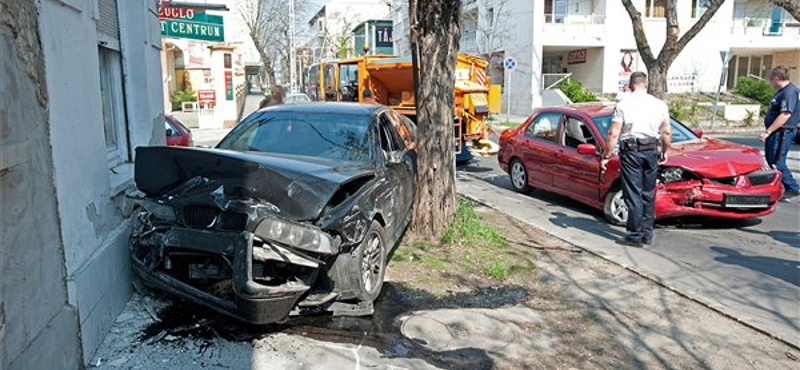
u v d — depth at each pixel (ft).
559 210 29.53
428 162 21.61
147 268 14.23
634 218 22.27
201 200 13.33
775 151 32.19
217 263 13.44
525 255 21.02
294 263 13.10
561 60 115.55
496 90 44.98
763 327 15.26
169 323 14.26
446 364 13.07
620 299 17.22
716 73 108.68
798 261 20.99
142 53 20.30
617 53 103.45
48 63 11.09
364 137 19.35
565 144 30.09
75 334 11.51
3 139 9.16
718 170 23.85
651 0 103.81
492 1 109.91
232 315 13.08
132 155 19.26
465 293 17.25
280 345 13.50
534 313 16.08
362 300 15.05
